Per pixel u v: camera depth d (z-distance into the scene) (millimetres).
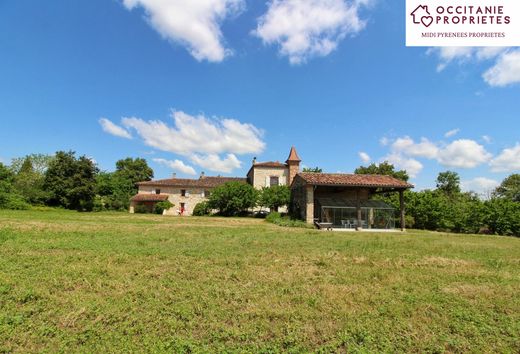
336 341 3920
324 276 6992
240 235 15242
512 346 3980
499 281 7102
